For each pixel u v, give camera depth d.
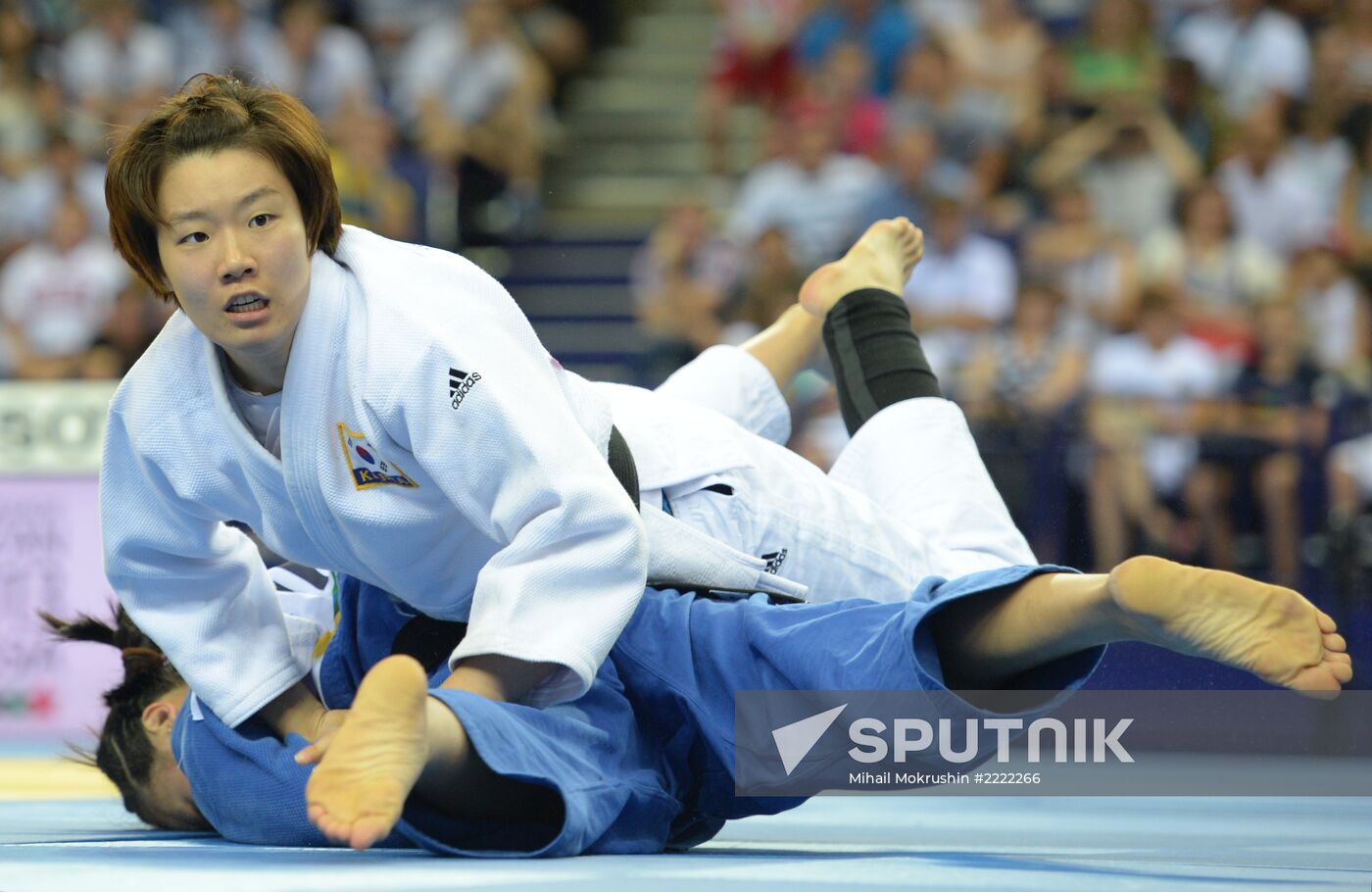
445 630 7.61
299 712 7.58
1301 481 19.31
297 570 9.36
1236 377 20.97
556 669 6.63
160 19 27.19
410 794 6.41
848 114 24.86
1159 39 25.50
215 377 6.86
